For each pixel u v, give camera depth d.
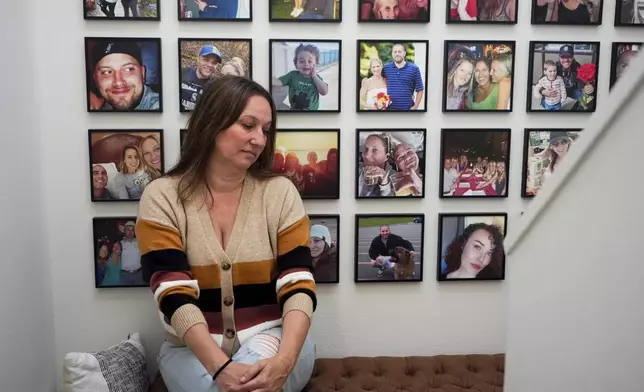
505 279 1.92
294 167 1.79
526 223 0.97
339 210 1.84
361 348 1.92
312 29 1.76
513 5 1.79
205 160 1.49
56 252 1.78
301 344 1.37
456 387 1.71
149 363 1.85
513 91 1.83
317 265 1.84
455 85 1.80
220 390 1.29
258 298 1.51
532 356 0.99
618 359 0.79
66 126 1.73
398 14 1.76
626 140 0.76
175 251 1.42
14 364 1.51
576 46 1.82
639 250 0.74
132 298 1.83
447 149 1.83
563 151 1.86
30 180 1.63
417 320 1.93
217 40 1.71
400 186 1.83
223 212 1.50
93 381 1.55
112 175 1.74
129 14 1.69
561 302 0.90
